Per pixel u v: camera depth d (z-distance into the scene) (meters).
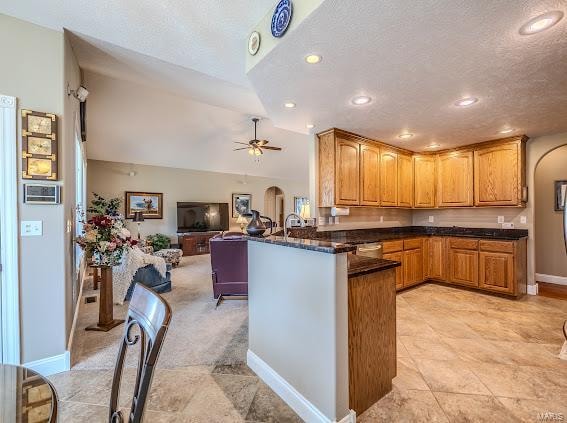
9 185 1.89
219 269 3.57
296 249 1.65
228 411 1.65
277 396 1.78
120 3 1.83
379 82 2.16
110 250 2.72
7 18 1.89
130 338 0.93
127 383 1.92
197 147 6.98
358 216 4.34
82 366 2.12
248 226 2.14
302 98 2.48
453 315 3.12
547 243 4.65
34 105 1.96
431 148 4.40
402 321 2.95
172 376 2.00
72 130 2.56
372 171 3.93
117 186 7.08
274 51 1.75
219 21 1.90
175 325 2.91
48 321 2.02
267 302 1.93
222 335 2.67
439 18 1.44
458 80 2.13
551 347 2.38
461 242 4.11
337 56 1.80
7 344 1.89
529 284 3.94
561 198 4.51
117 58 2.57
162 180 7.71
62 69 2.06
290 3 1.56
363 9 1.37
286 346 1.75
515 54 1.77
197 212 8.09
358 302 1.58
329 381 1.45
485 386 1.86
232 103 4.00
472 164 4.16
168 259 5.84
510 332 2.68
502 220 4.20
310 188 3.76
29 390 0.84
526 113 2.87
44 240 2.01
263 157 8.08
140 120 5.49
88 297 3.78
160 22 1.98
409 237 4.19
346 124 3.25
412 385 1.87
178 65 2.52
